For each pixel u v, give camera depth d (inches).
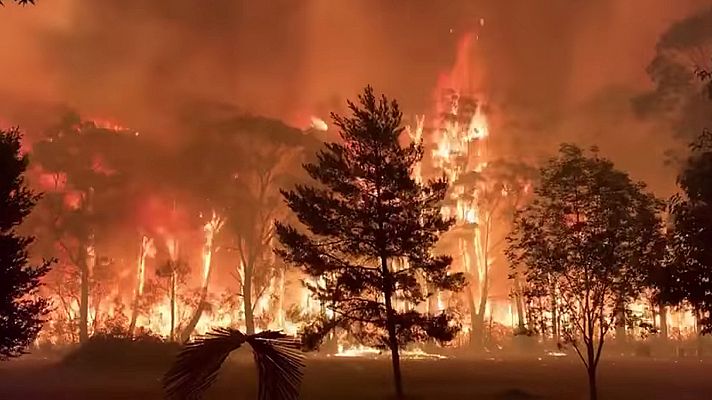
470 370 1808.6
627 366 1968.5
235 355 2022.6
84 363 1800.0
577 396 1164.5
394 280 1195.9
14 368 1929.1
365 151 1200.8
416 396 1172.5
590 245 940.6
